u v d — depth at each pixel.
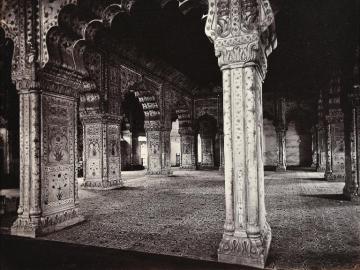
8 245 3.53
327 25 6.89
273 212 5.18
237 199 3.03
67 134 4.67
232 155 3.09
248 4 3.07
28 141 4.14
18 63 4.26
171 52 10.48
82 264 2.91
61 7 4.07
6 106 11.68
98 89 8.30
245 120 3.08
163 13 7.30
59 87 4.52
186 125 16.84
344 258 2.98
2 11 4.41
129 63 10.10
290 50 9.55
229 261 2.92
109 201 6.60
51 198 4.26
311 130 17.00
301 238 3.66
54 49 4.29
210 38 3.29
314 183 9.54
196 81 15.62
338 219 4.65
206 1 3.59
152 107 12.55
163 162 12.88
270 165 17.94
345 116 7.07
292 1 5.82
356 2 5.36
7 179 10.70
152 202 6.44
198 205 6.03
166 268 2.78
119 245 3.50
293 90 15.38
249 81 3.07
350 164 6.54
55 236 3.90
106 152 8.60
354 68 6.17
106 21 4.68
